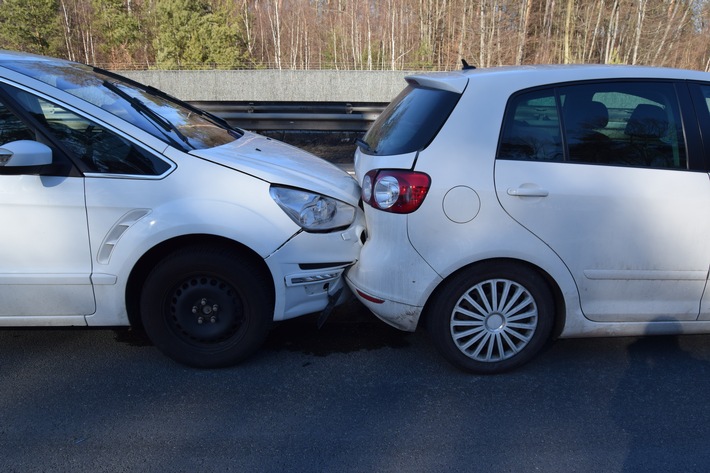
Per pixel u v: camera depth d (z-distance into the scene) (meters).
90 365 3.26
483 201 2.89
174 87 10.95
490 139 2.93
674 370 3.27
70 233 2.95
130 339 3.56
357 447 2.59
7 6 43.97
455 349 3.12
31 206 2.91
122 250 2.96
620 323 3.15
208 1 43.31
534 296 3.06
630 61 40.81
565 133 2.98
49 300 3.03
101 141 2.98
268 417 2.80
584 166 2.96
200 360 3.18
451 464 2.48
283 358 3.38
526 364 3.32
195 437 2.64
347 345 3.54
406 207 2.91
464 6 44.09
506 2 43.59
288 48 52.56
